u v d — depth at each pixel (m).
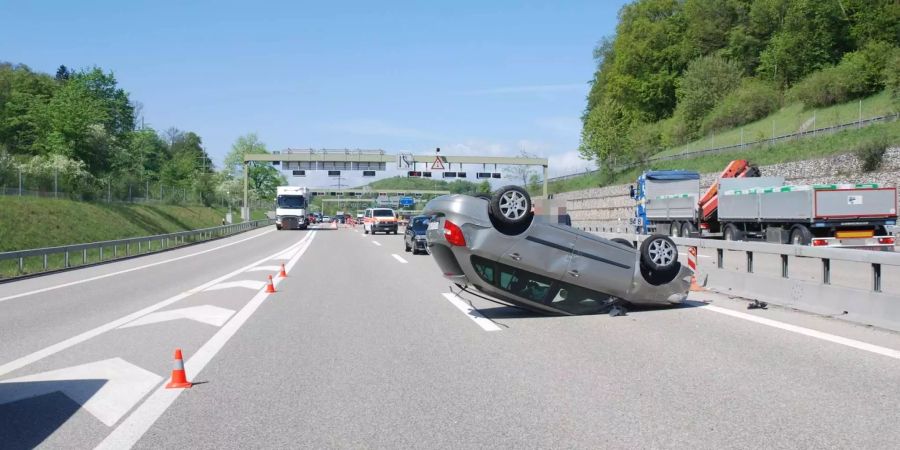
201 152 173.62
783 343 8.98
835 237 26.58
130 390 7.07
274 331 10.68
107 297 16.08
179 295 16.00
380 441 5.42
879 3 66.69
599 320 11.19
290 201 72.06
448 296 15.20
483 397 6.65
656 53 95.50
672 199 38.94
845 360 7.93
